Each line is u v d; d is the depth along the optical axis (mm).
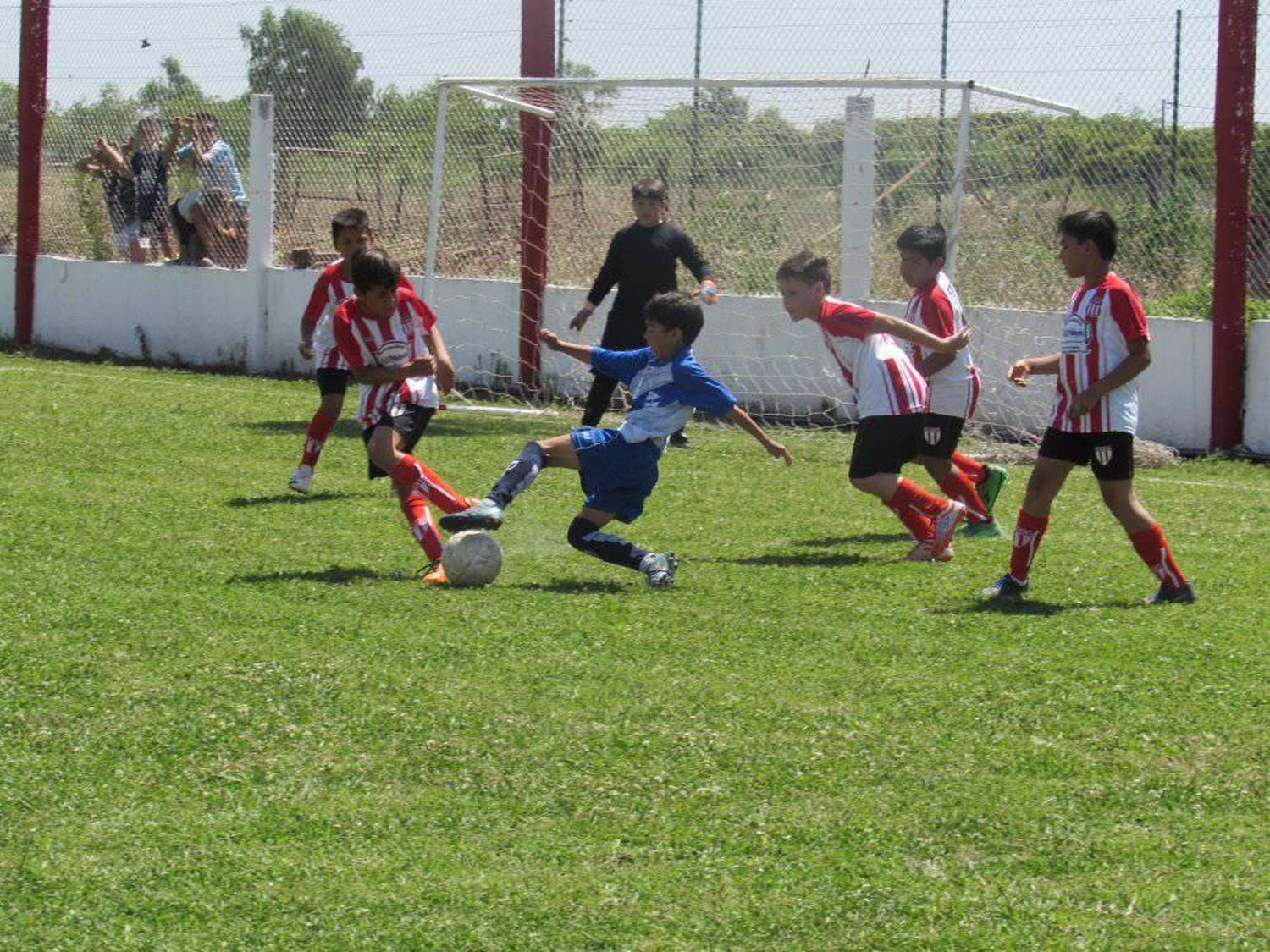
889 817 6215
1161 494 14883
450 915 5375
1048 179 20156
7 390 19641
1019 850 5938
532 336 21531
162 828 6051
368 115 24172
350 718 7277
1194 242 19625
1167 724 7305
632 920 5348
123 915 5363
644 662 8227
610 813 6238
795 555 11336
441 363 11547
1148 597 10070
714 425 19625
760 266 21188
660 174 21625
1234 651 8578
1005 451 18000
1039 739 7121
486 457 15922
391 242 24047
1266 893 5566
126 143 25844
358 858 5812
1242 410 17859
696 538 12016
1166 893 5562
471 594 9695
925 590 10109
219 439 16188
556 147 21625
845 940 5230
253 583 9820
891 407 10898
